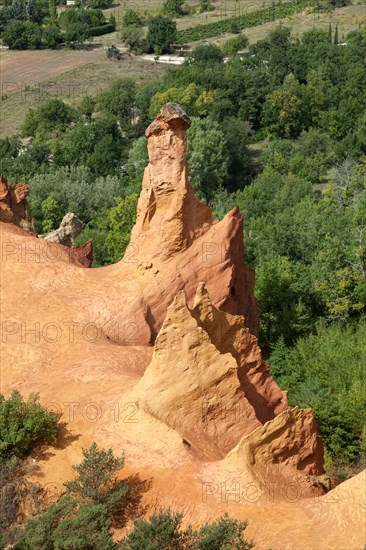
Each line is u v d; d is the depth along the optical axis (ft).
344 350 201.57
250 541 105.50
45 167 424.87
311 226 280.72
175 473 118.11
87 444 125.59
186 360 130.52
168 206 168.86
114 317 161.27
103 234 291.38
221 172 406.82
